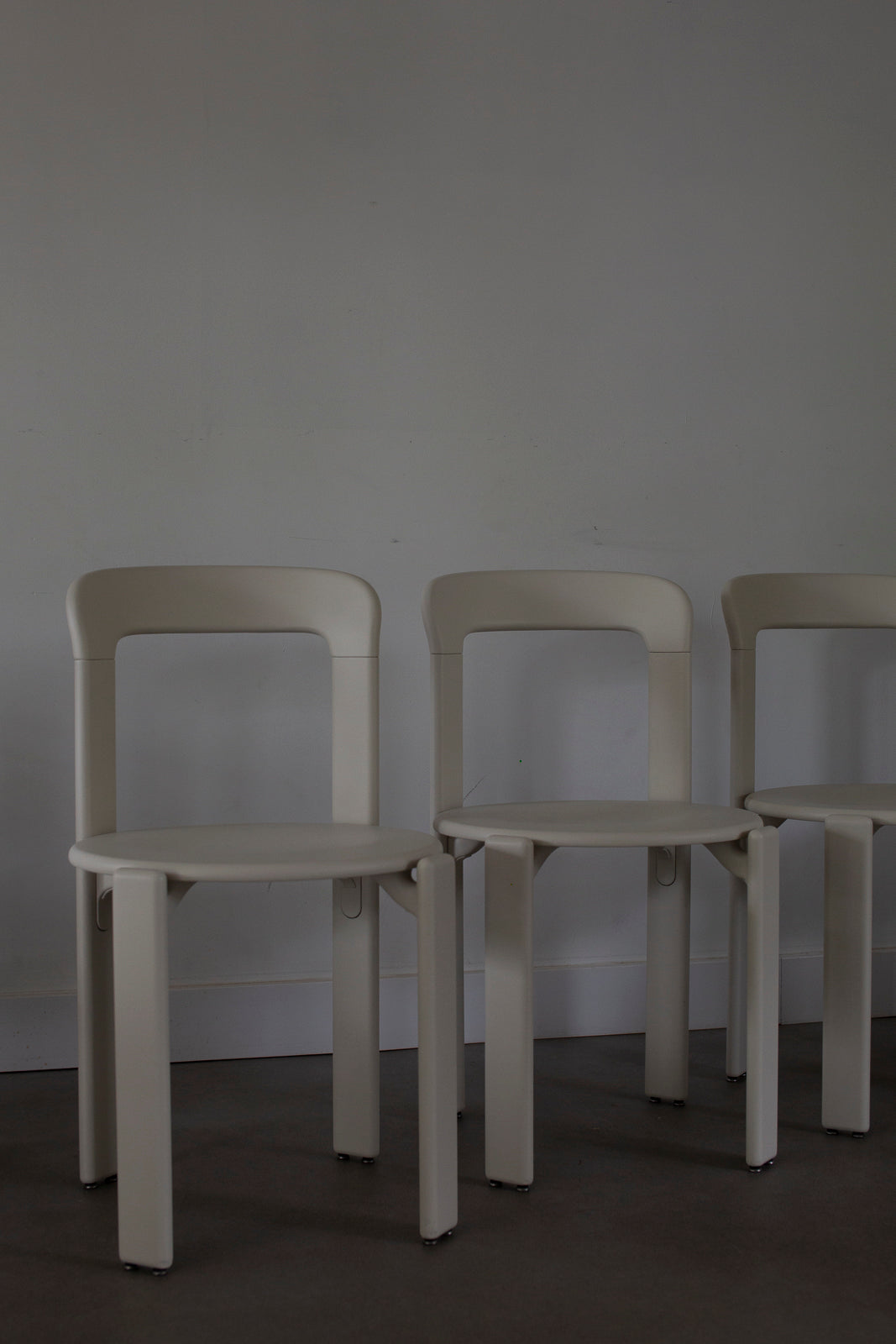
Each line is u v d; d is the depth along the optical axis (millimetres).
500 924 1408
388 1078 1840
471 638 2020
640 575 1739
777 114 2115
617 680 2070
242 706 1947
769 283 2121
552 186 2033
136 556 1911
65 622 1887
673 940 1715
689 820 1484
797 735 2141
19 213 1861
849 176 2146
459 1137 1610
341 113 1958
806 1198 1396
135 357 1904
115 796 1461
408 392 1991
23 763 1879
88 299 1888
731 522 2111
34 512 1875
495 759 2037
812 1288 1181
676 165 2078
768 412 2125
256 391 1942
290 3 1937
